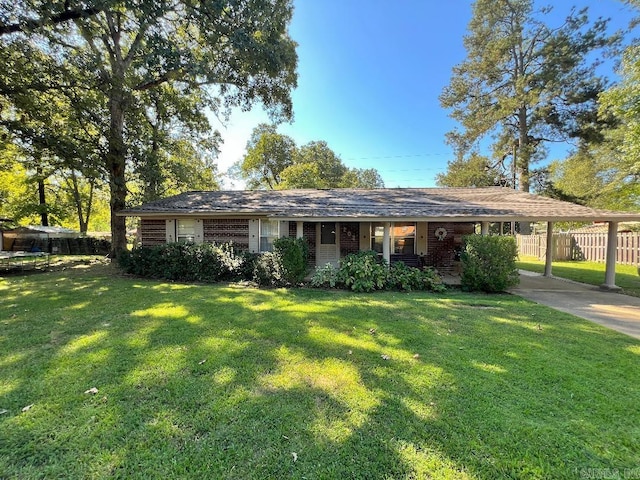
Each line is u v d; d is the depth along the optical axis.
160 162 15.41
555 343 4.17
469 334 4.52
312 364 3.48
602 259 14.19
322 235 12.19
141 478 1.93
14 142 11.50
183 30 11.99
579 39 17.47
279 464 2.03
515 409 2.64
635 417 2.54
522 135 20.77
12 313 5.51
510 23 19.77
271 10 10.70
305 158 35.81
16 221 20.25
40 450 2.15
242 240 11.33
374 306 6.11
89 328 4.67
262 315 5.39
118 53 12.52
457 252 11.79
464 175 23.39
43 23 8.16
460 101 21.48
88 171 11.59
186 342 4.11
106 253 19.92
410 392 2.90
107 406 2.65
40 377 3.15
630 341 4.26
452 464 2.04
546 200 9.95
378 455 2.11
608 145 17.00
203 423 2.44
